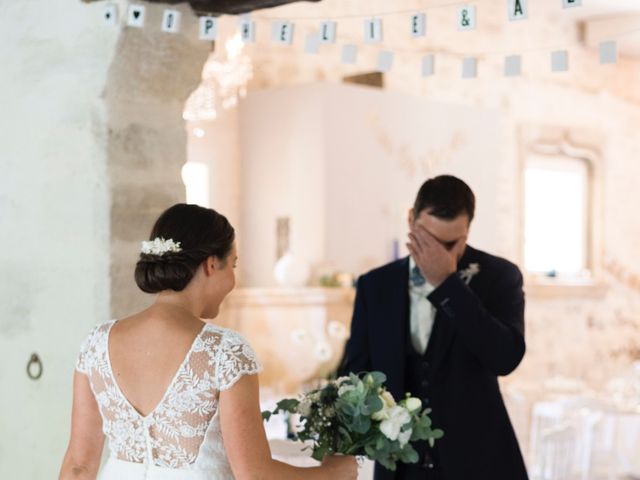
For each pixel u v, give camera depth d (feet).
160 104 11.71
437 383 10.04
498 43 31.83
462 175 28.50
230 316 25.02
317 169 24.54
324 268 24.27
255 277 26.11
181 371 7.11
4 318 12.44
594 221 35.78
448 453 9.86
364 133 25.46
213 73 18.83
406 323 10.28
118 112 11.34
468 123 28.68
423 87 29.35
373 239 25.62
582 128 34.94
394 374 10.13
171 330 7.22
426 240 9.66
